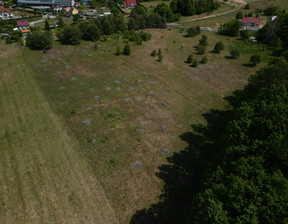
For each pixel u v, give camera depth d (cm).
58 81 5097
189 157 3138
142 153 3172
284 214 1491
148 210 2427
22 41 7481
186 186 2712
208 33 8900
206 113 4112
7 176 2789
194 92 4784
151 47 7381
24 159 3038
